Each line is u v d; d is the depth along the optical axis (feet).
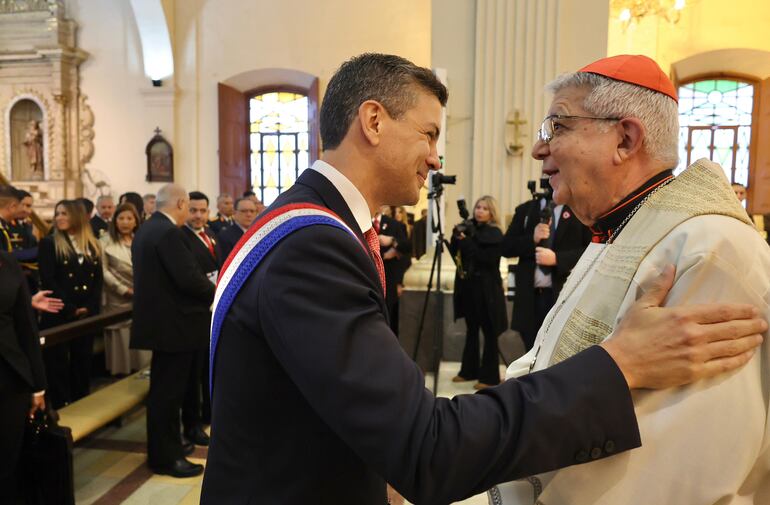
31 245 17.46
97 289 14.07
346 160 3.13
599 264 3.36
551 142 3.43
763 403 2.69
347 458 2.78
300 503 2.71
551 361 3.41
